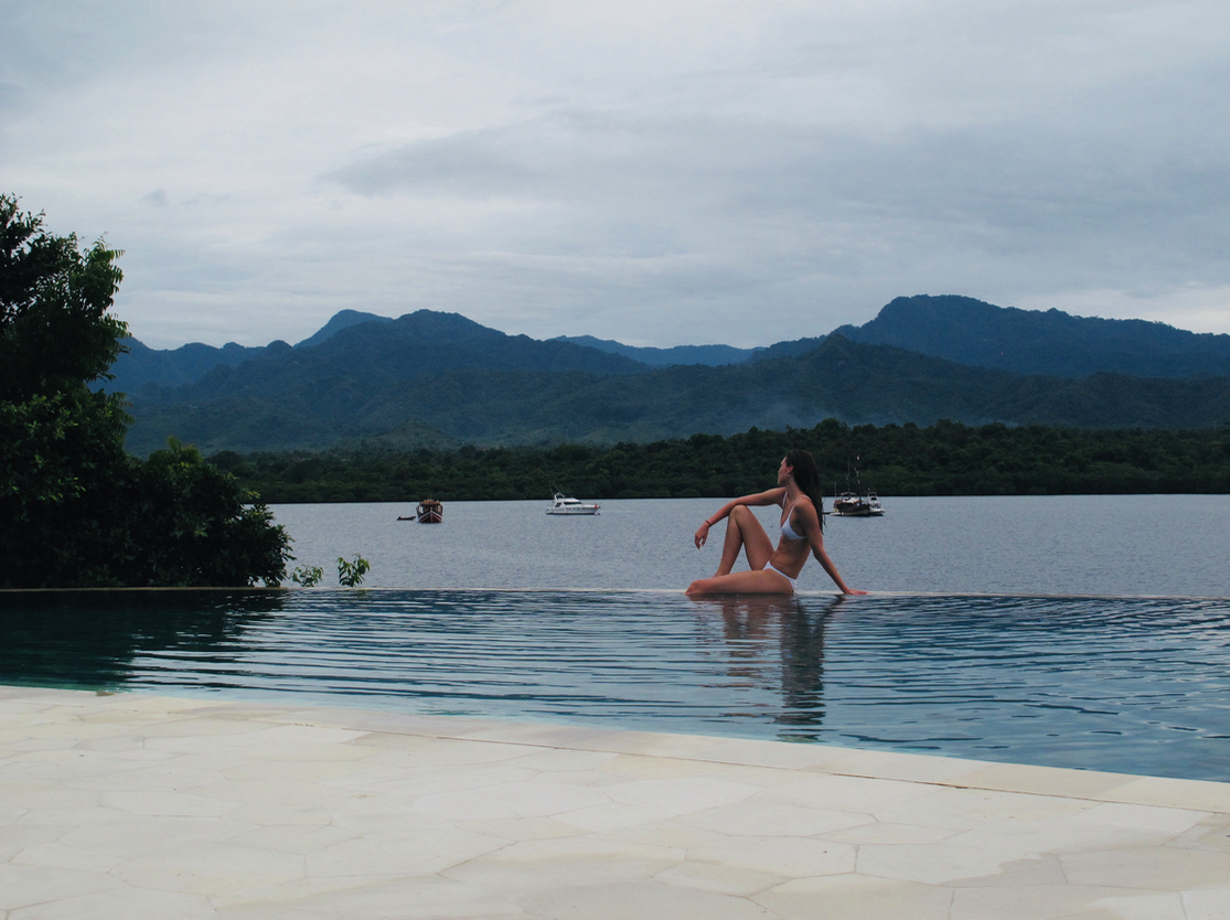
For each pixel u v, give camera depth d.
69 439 17.78
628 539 82.38
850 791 4.23
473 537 86.19
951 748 5.39
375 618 12.20
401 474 170.12
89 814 3.97
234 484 18.72
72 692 6.83
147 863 3.40
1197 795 4.12
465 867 3.35
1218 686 7.12
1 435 17.25
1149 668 7.93
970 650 8.90
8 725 5.71
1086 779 4.39
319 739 5.31
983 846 3.52
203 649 9.70
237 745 5.18
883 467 156.00
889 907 2.98
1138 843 3.54
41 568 17.61
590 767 4.67
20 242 19.61
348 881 3.23
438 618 12.09
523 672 8.07
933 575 46.72
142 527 18.25
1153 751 5.30
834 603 12.81
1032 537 77.19
